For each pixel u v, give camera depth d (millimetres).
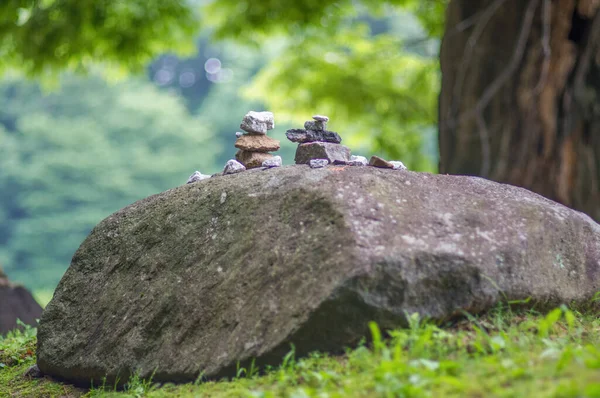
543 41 8484
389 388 3152
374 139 16641
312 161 4488
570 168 8828
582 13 8711
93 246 5059
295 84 15742
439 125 9734
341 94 15445
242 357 3885
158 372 4238
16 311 7785
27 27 12195
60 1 12375
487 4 9219
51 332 4949
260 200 4309
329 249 3818
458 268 3881
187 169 36531
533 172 8844
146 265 4648
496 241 4105
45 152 34625
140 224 4859
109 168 34594
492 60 9156
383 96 15516
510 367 3305
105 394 4359
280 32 14641
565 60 8781
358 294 3668
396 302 3744
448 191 4395
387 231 3877
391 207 4039
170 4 13312
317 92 15547
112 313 4656
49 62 12531
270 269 3996
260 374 3900
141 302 4520
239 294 4066
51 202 33250
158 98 39406
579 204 8789
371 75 16125
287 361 3822
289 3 13461
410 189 4262
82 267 5051
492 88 8828
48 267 32406
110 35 13148
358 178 4188
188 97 48062
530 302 4125
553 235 4371
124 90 39125
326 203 3988
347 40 16547
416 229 3971
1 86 37531
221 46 46875
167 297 4395
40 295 17797
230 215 4402
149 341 4379
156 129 36969
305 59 16000
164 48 14180
